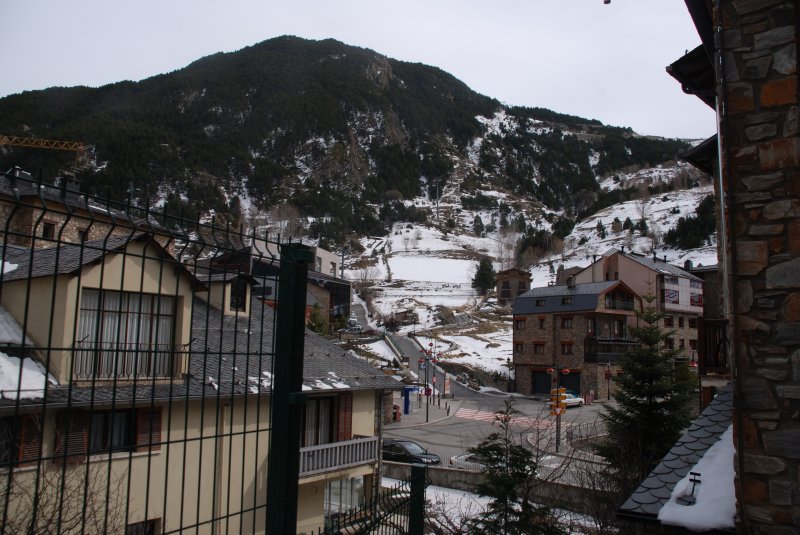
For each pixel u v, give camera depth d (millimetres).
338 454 16297
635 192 190750
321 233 154125
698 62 9484
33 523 3445
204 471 11531
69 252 10641
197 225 4340
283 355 4906
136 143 154125
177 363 10984
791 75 5578
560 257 139750
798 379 5242
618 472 15523
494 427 36750
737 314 5562
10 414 8297
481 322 84812
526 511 11477
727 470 6535
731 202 5691
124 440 10359
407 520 7629
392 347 65688
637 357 18766
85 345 9742
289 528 4742
